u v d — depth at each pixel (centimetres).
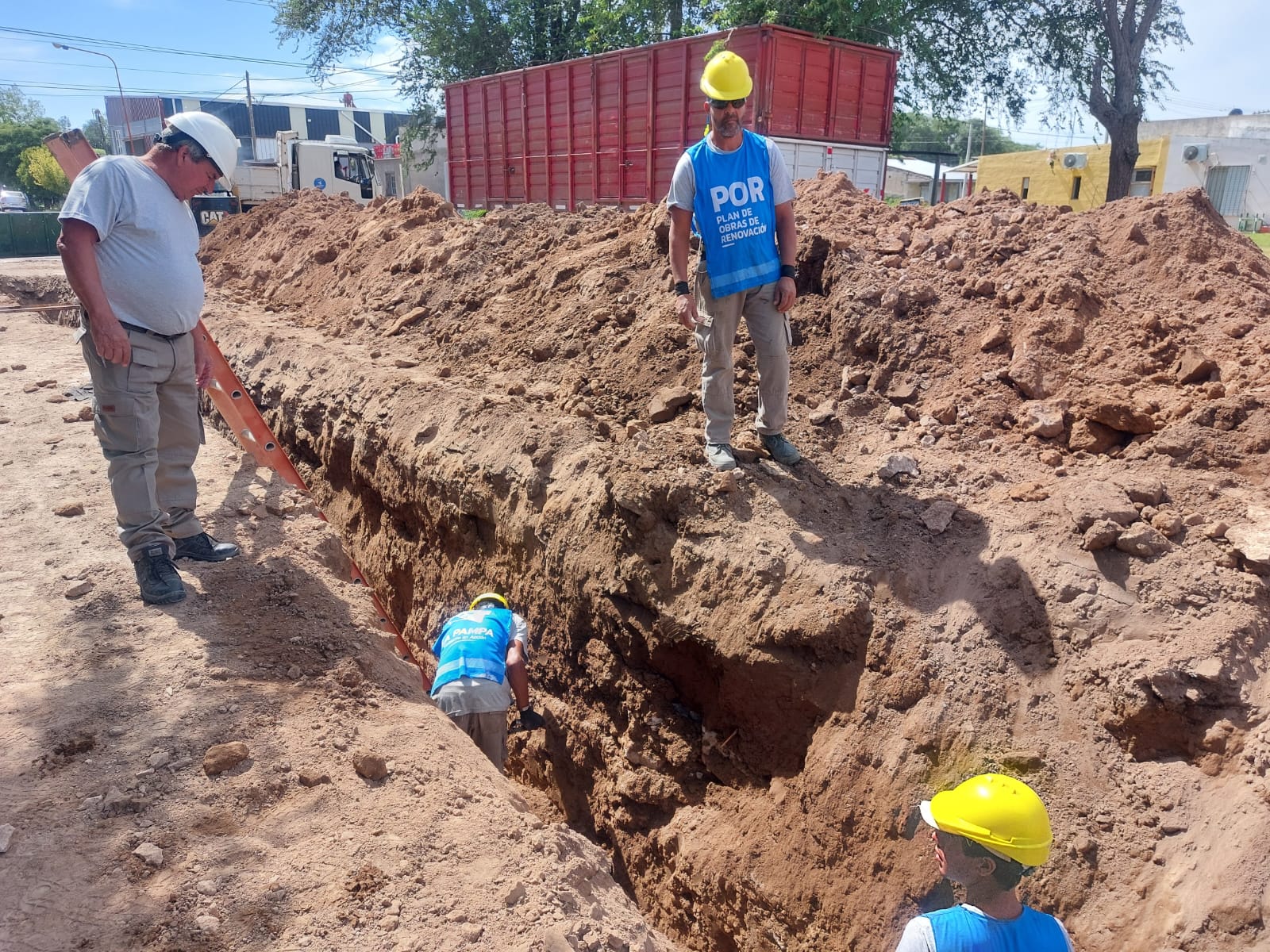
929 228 628
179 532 441
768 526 433
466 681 457
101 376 379
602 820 481
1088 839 309
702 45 1124
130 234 371
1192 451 415
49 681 347
